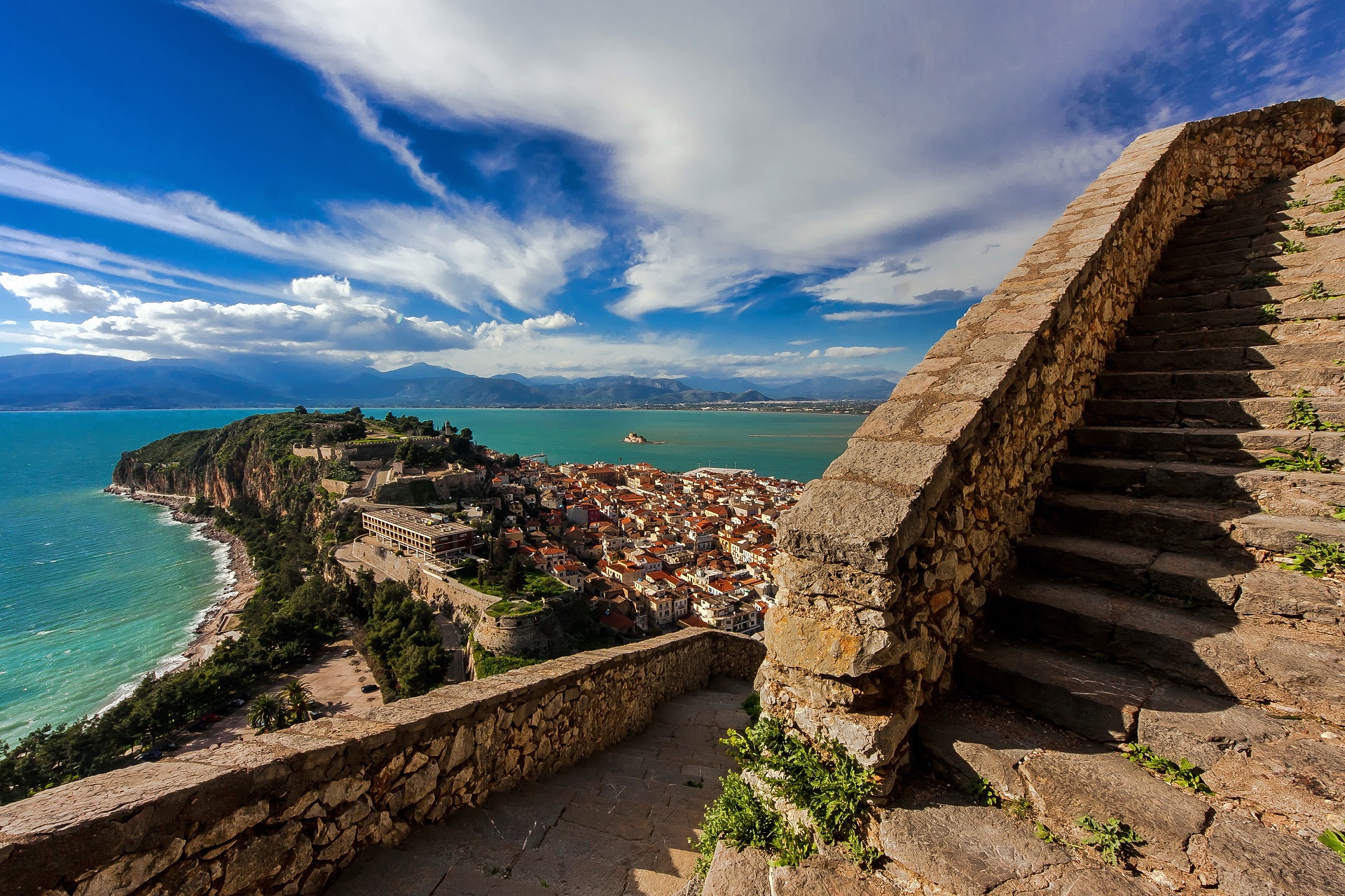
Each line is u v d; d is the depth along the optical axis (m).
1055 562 4.14
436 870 3.41
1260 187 8.70
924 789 2.87
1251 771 2.47
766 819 2.98
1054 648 3.61
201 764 2.72
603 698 6.41
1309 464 4.08
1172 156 7.82
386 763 3.55
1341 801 2.25
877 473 3.20
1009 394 4.05
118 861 2.21
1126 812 2.43
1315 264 6.02
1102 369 6.06
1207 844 2.22
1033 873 2.30
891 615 2.72
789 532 3.02
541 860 3.70
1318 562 3.31
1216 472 4.18
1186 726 2.72
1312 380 4.68
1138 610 3.51
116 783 2.43
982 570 3.87
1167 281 7.14
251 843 2.72
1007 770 2.77
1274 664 2.86
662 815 4.57
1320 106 9.31
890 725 2.77
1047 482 4.88
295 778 2.94
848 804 2.69
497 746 4.60
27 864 1.94
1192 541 3.88
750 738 3.17
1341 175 7.40
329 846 3.14
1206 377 5.23
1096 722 2.95
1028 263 5.64
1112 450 5.06
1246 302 6.02
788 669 3.08
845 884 2.53
